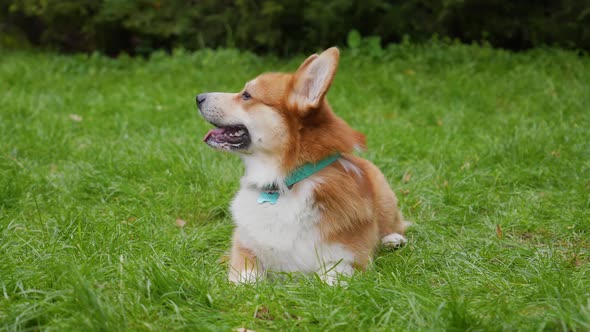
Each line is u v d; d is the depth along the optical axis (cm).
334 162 169
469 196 215
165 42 473
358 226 167
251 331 144
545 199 212
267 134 167
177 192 213
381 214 187
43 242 176
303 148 166
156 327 143
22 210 198
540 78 342
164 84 363
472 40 432
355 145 171
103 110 303
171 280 155
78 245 171
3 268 160
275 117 167
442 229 196
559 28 409
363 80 357
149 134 262
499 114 298
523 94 328
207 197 212
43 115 283
